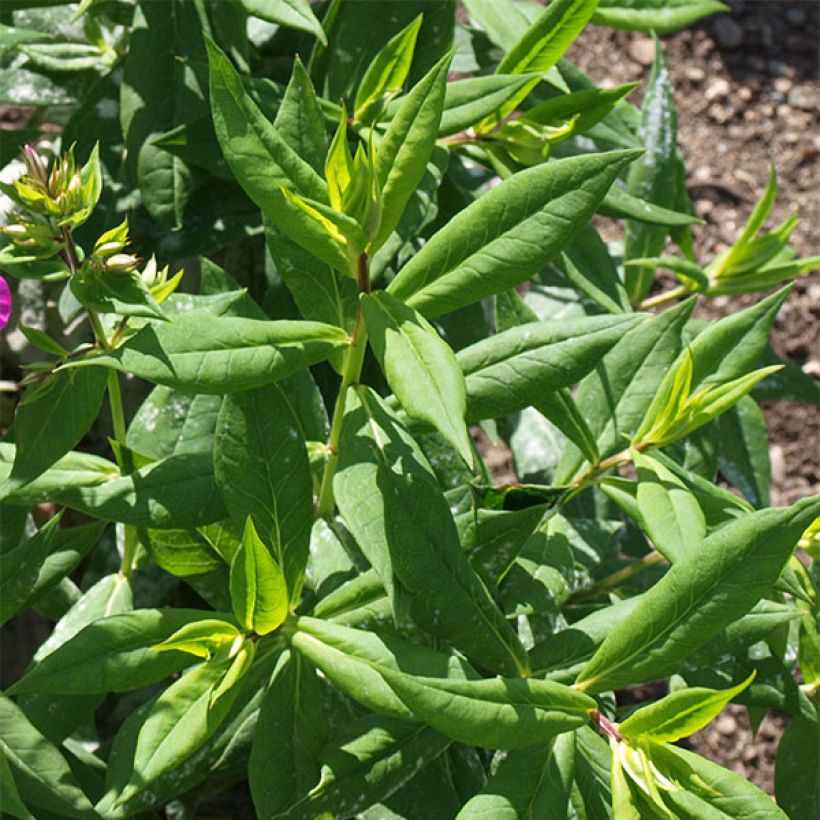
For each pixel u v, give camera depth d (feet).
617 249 3.72
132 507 2.28
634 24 3.02
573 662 2.26
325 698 2.46
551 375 2.30
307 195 2.11
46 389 2.20
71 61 3.13
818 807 2.77
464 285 2.15
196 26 2.79
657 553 2.70
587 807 2.22
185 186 2.83
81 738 2.89
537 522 2.27
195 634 2.16
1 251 2.12
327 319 2.36
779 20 5.47
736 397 2.40
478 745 2.06
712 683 2.66
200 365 2.11
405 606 2.16
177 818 2.76
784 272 3.23
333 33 2.69
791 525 2.08
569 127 2.68
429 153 2.10
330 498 2.49
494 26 2.77
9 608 2.35
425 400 2.03
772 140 5.28
